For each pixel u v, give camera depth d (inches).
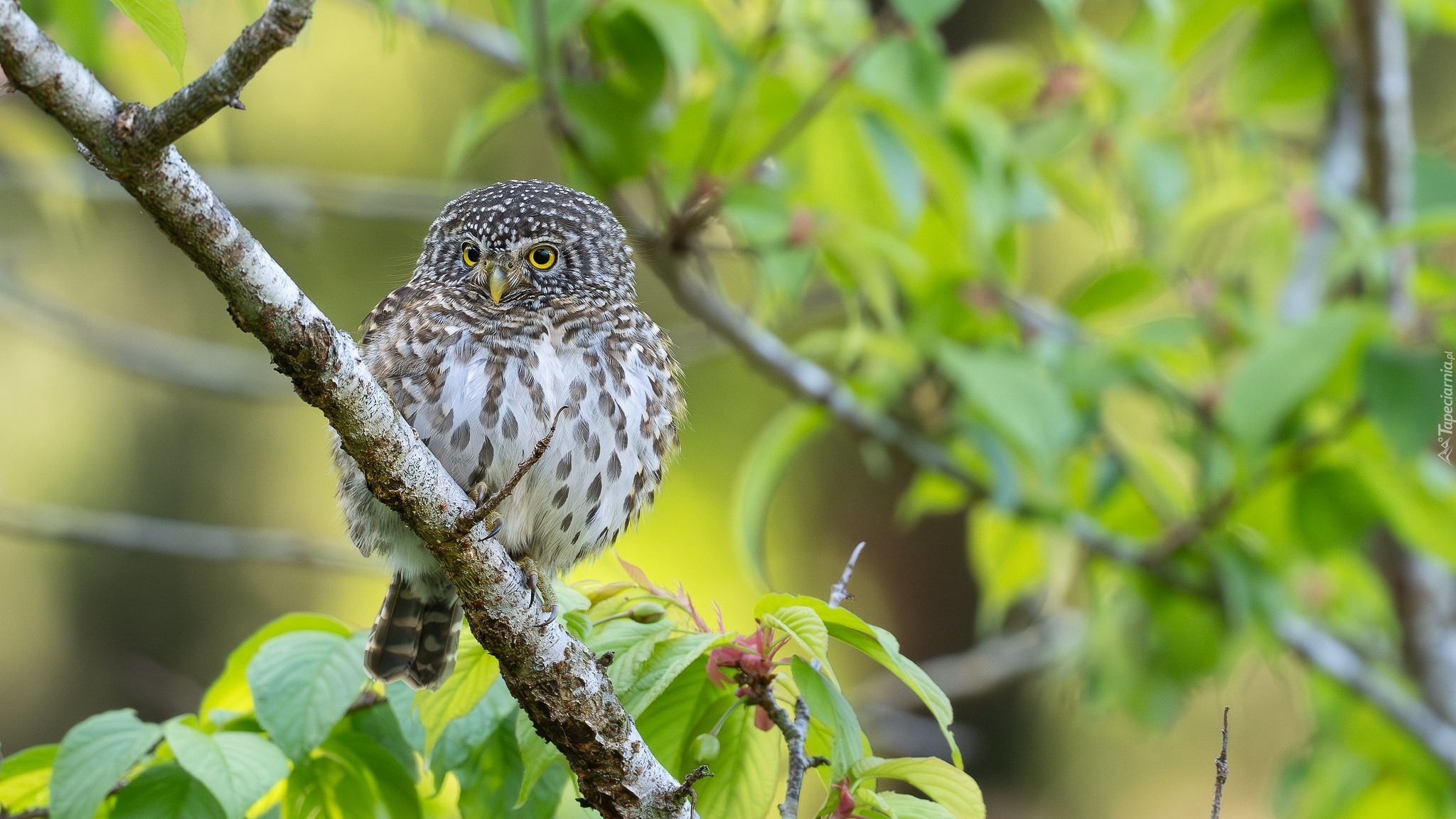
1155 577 429.4
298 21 156.1
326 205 453.4
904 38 340.8
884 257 366.9
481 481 265.1
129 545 419.8
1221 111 438.9
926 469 423.8
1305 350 332.8
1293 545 410.6
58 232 576.4
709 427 597.6
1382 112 443.2
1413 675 482.0
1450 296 382.0
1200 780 612.4
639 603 226.8
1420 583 479.2
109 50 363.3
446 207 305.7
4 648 639.1
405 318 276.8
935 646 593.0
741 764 226.8
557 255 289.0
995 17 565.9
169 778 230.2
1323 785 445.7
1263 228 418.9
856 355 428.8
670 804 211.2
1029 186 388.5
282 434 645.3
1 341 627.2
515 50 405.1
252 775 214.2
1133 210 452.1
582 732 208.4
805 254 354.3
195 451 639.8
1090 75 408.8
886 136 340.2
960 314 413.1
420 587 280.1
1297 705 610.9
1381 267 368.5
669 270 366.6
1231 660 438.9
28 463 622.5
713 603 224.2
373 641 262.2
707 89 350.9
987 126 379.2
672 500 585.9
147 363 482.6
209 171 446.6
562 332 278.4
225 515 634.2
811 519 604.1
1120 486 432.1
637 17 334.6
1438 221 362.6
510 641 206.2
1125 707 445.1
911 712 580.7
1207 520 399.2
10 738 630.5
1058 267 602.5
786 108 353.1
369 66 599.2
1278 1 426.6
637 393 282.8
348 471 268.4
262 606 650.2
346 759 243.4
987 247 365.1
